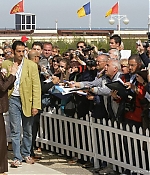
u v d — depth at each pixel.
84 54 9.74
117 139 7.78
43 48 10.44
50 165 8.55
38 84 8.21
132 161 7.57
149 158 7.15
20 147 8.78
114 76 7.77
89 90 7.91
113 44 9.61
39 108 8.23
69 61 9.08
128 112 7.53
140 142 7.31
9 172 7.93
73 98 8.48
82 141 8.58
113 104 7.76
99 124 8.12
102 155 8.16
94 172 8.07
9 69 8.46
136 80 7.43
